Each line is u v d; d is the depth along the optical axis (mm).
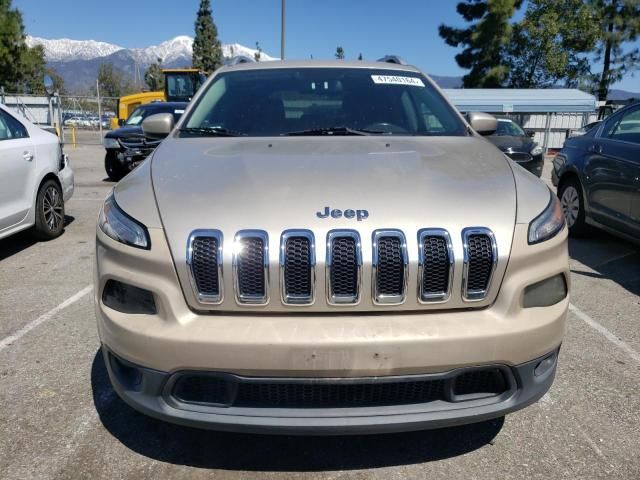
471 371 2094
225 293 2062
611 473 2365
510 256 2152
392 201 2232
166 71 21734
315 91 3576
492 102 26062
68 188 6688
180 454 2492
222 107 3463
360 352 1991
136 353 2092
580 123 28016
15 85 37438
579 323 3975
